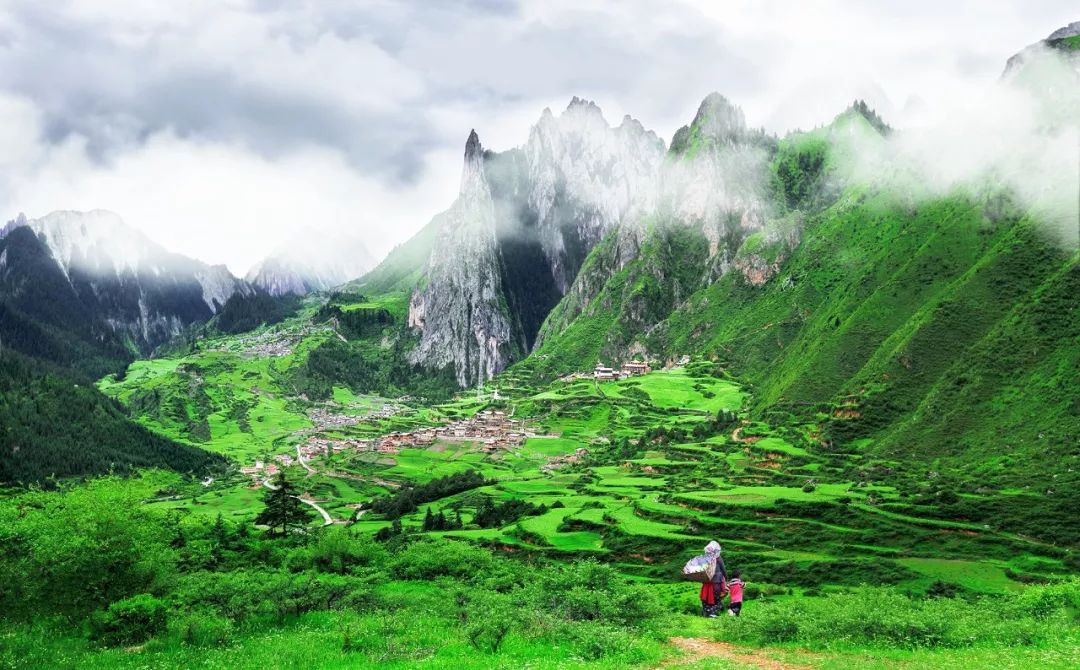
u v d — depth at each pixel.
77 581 52.34
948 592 101.94
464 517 182.62
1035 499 129.25
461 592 70.12
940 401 185.12
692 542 133.50
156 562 56.41
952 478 148.88
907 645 40.16
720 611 49.91
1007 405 171.50
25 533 53.34
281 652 42.50
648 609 51.72
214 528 126.62
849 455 184.12
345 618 56.41
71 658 40.91
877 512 133.62
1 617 49.50
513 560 125.75
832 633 42.53
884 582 108.38
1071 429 151.00
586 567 62.81
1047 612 53.81
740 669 32.84
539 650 40.34
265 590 60.31
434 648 42.53
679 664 34.25
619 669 33.22
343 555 102.06
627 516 154.50
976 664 32.47
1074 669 30.03
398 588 88.12
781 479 173.00
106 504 56.44
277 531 140.38
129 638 46.81
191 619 47.94
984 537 120.25
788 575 116.12
